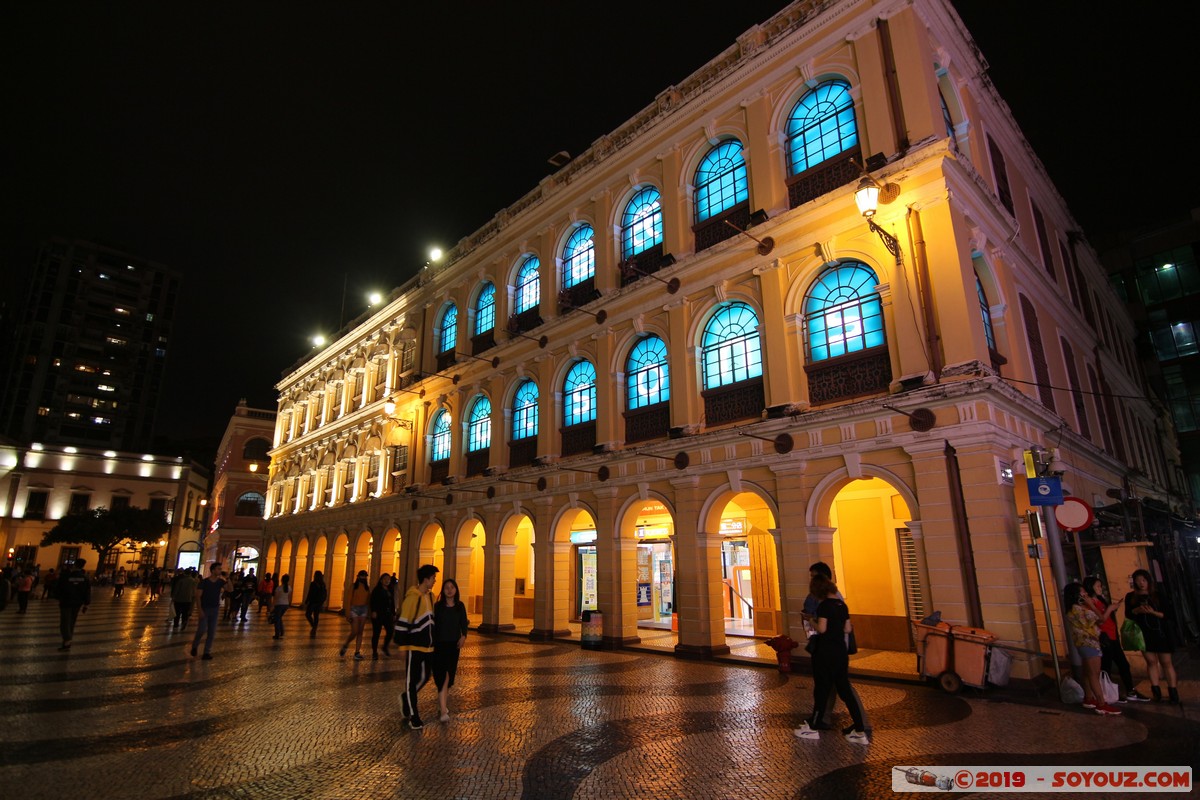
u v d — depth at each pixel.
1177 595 14.95
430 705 8.70
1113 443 19.59
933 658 9.45
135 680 10.40
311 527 31.52
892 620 13.86
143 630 18.30
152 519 57.16
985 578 9.59
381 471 26.42
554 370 18.53
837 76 13.47
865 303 12.09
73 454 62.31
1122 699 8.70
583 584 20.28
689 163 16.02
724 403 13.97
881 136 12.20
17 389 74.12
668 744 6.74
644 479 14.97
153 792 5.29
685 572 13.72
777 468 12.38
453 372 22.83
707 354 14.72
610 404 16.38
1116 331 26.88
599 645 14.86
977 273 12.53
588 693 9.48
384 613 13.16
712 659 12.89
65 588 14.07
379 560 24.84
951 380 10.42
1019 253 14.28
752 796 5.25
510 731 7.29
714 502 13.55
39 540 58.59
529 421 19.50
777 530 12.18
